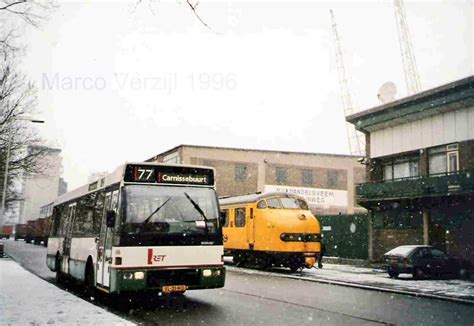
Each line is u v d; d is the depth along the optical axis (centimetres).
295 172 5031
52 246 1745
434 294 1355
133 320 902
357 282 1691
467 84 2252
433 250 1927
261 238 2205
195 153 4697
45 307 921
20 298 1052
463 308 1121
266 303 1141
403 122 2727
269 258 2195
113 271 964
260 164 4903
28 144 3081
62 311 873
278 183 4938
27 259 2923
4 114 2302
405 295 1379
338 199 5141
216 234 1053
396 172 2805
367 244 2917
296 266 2131
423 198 2453
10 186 3847
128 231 975
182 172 1066
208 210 1066
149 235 987
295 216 2162
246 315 961
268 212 2208
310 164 5103
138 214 995
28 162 3161
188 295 1295
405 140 2714
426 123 2578
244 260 2438
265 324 864
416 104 2562
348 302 1184
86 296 1255
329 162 5175
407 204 2603
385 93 3231
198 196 1068
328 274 2038
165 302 1154
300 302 1166
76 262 1341
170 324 862
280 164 4981
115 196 1055
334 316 962
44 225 5353
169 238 1002
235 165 4812
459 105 2356
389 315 993
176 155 4806
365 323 888
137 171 1029
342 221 3119
